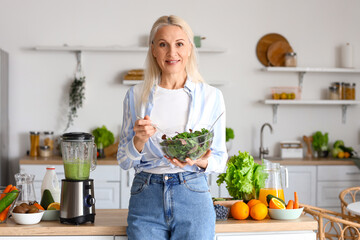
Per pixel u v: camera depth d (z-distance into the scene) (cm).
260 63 540
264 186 241
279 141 545
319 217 287
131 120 211
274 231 217
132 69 527
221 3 534
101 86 527
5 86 502
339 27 549
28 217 212
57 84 525
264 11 539
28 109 523
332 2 547
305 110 548
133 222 201
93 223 217
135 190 204
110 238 210
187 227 196
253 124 542
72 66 525
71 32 523
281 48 538
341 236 289
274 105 542
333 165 493
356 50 551
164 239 200
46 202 230
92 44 525
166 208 197
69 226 211
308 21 545
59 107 526
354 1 549
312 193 491
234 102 539
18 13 518
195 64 213
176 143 184
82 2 523
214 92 211
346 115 554
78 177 215
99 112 528
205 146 188
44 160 466
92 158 225
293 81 545
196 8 532
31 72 522
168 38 200
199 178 202
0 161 477
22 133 523
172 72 204
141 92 212
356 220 335
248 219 227
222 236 213
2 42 518
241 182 240
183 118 205
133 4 527
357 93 554
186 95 207
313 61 546
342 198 367
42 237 208
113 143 518
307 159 513
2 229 207
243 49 538
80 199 214
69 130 525
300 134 548
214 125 211
